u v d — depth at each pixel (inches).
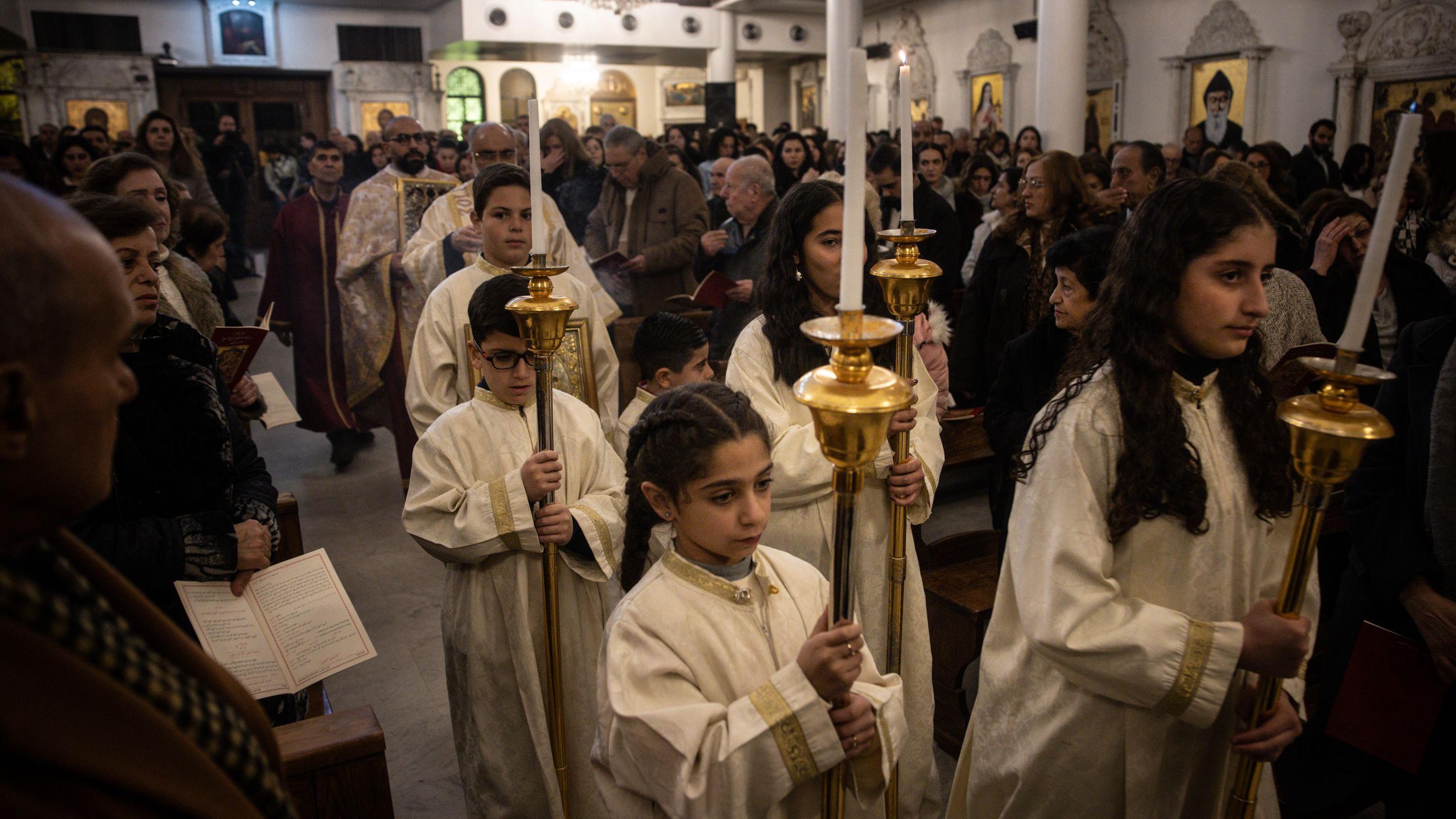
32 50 666.8
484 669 84.7
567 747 85.2
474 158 165.8
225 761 31.0
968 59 644.7
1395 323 126.6
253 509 73.2
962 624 102.9
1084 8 394.3
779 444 79.6
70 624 27.6
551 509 75.4
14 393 25.3
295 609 68.1
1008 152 440.8
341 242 196.4
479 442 85.4
